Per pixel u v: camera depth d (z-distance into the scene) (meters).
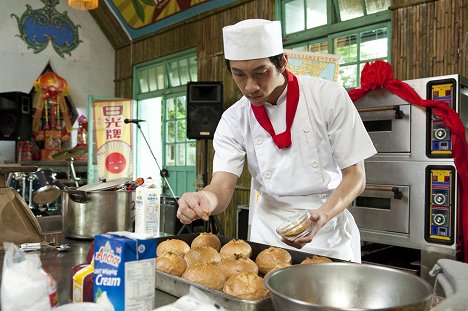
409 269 2.57
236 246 1.35
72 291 0.96
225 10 5.19
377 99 2.64
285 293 0.82
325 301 0.86
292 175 1.59
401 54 3.60
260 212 1.74
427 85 2.43
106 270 0.79
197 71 5.61
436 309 0.69
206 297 0.72
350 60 4.12
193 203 1.35
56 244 1.59
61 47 6.75
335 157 1.55
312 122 1.55
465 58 3.20
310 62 3.08
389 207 2.61
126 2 6.30
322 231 1.60
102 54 7.12
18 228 1.56
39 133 6.38
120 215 1.71
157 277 1.07
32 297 0.70
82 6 4.05
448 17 3.30
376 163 2.65
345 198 1.37
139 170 6.71
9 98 5.88
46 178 1.83
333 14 4.25
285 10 4.65
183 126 6.07
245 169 4.89
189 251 1.29
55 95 6.52
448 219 2.37
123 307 0.77
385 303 0.82
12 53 6.36
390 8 3.66
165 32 6.13
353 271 0.87
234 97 5.12
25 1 6.44
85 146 6.44
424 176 2.45
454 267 0.86
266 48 1.26
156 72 6.50
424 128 2.44
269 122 1.57
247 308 0.86
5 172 1.59
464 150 2.30
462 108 2.43
